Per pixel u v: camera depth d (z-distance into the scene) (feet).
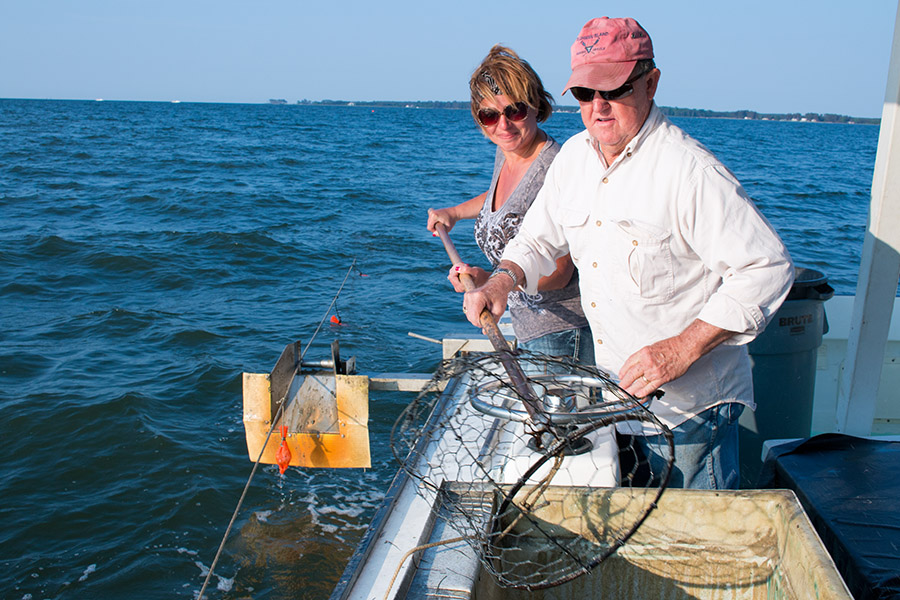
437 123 303.07
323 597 12.73
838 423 9.09
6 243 39.81
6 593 13.01
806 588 4.45
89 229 46.03
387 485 16.07
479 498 5.52
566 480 5.78
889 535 5.81
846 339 11.69
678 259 6.17
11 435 18.66
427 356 24.21
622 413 5.00
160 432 18.74
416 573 5.00
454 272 7.90
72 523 15.05
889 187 8.00
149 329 27.27
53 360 23.95
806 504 6.44
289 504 15.44
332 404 9.71
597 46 5.79
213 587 13.08
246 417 9.59
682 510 5.18
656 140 6.02
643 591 5.40
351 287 33.83
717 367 6.40
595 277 6.64
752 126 419.13
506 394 6.07
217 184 71.72
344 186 73.72
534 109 8.18
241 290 33.47
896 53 7.73
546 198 7.06
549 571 5.44
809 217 60.23
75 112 303.68
